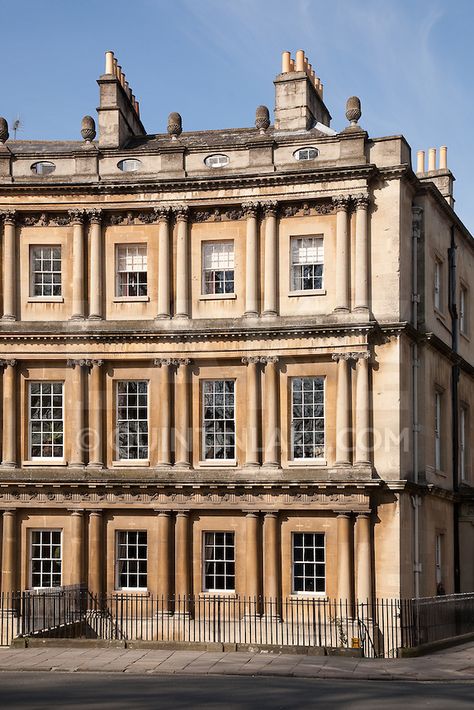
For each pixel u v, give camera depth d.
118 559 41.22
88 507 41.16
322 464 40.19
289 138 41.66
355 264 40.50
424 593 41.06
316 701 22.38
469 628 42.56
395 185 40.78
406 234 41.59
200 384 41.56
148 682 26.08
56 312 42.38
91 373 41.84
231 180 41.31
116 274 42.41
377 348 40.34
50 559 41.56
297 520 39.91
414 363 41.84
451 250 47.06
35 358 42.00
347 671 29.00
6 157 42.91
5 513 41.44
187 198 41.88
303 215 41.28
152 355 41.53
